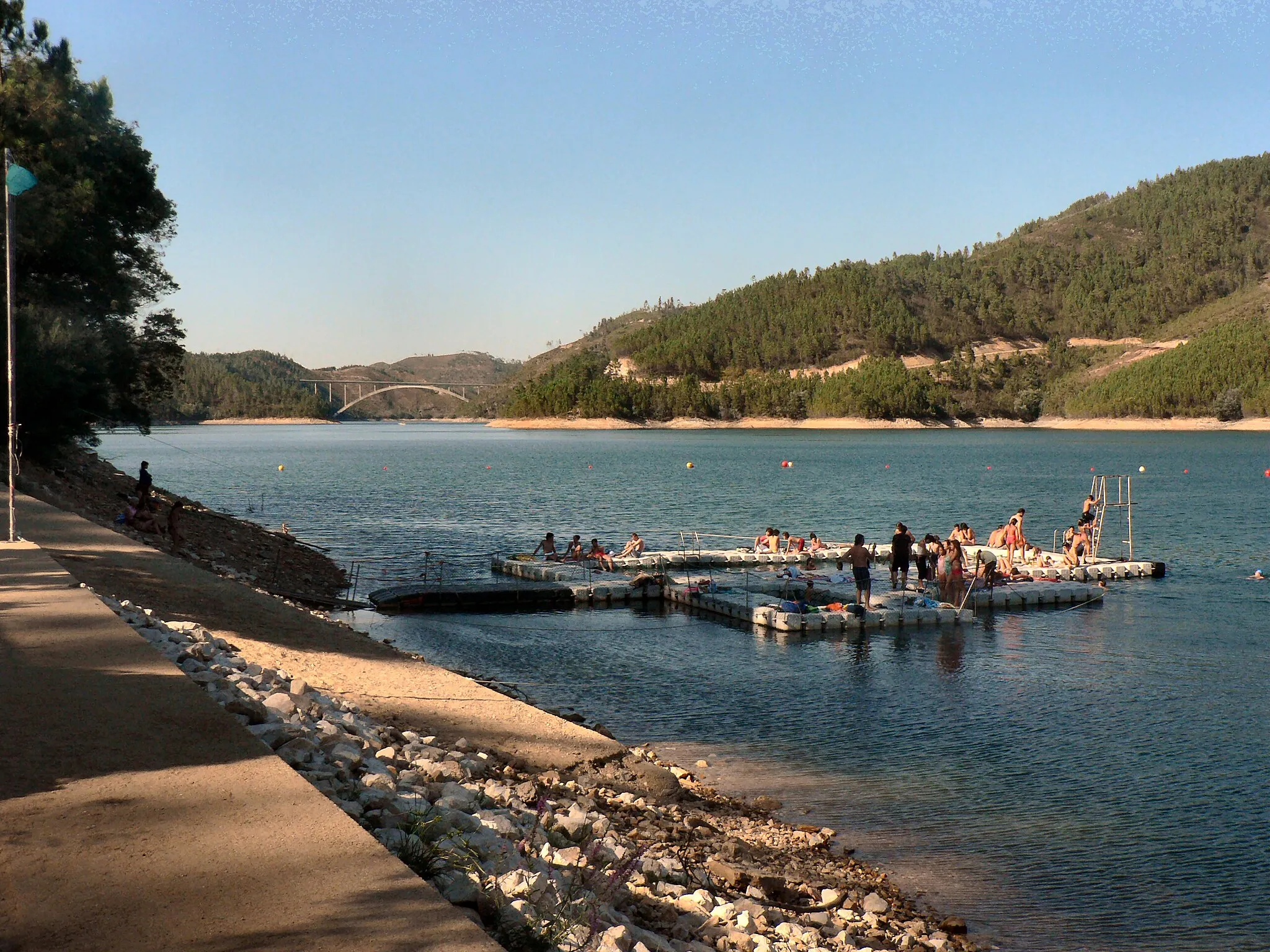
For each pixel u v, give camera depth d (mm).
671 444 190125
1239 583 32906
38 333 32719
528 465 118375
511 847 7230
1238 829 12359
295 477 95062
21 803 5734
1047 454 142625
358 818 6633
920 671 21031
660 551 40000
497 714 13375
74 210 36156
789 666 21484
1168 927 9898
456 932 4434
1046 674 20719
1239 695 18875
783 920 8672
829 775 14328
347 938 4332
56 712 7543
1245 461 123688
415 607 28359
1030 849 11703
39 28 36625
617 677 20406
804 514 59094
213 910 4535
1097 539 37969
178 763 6523
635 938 6648
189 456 139000
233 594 17422
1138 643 23766
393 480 91000
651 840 10117
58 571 14805
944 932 9547
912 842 11906
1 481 29250
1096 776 14312
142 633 11656
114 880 4809
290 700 9648
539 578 33312
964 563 32531
